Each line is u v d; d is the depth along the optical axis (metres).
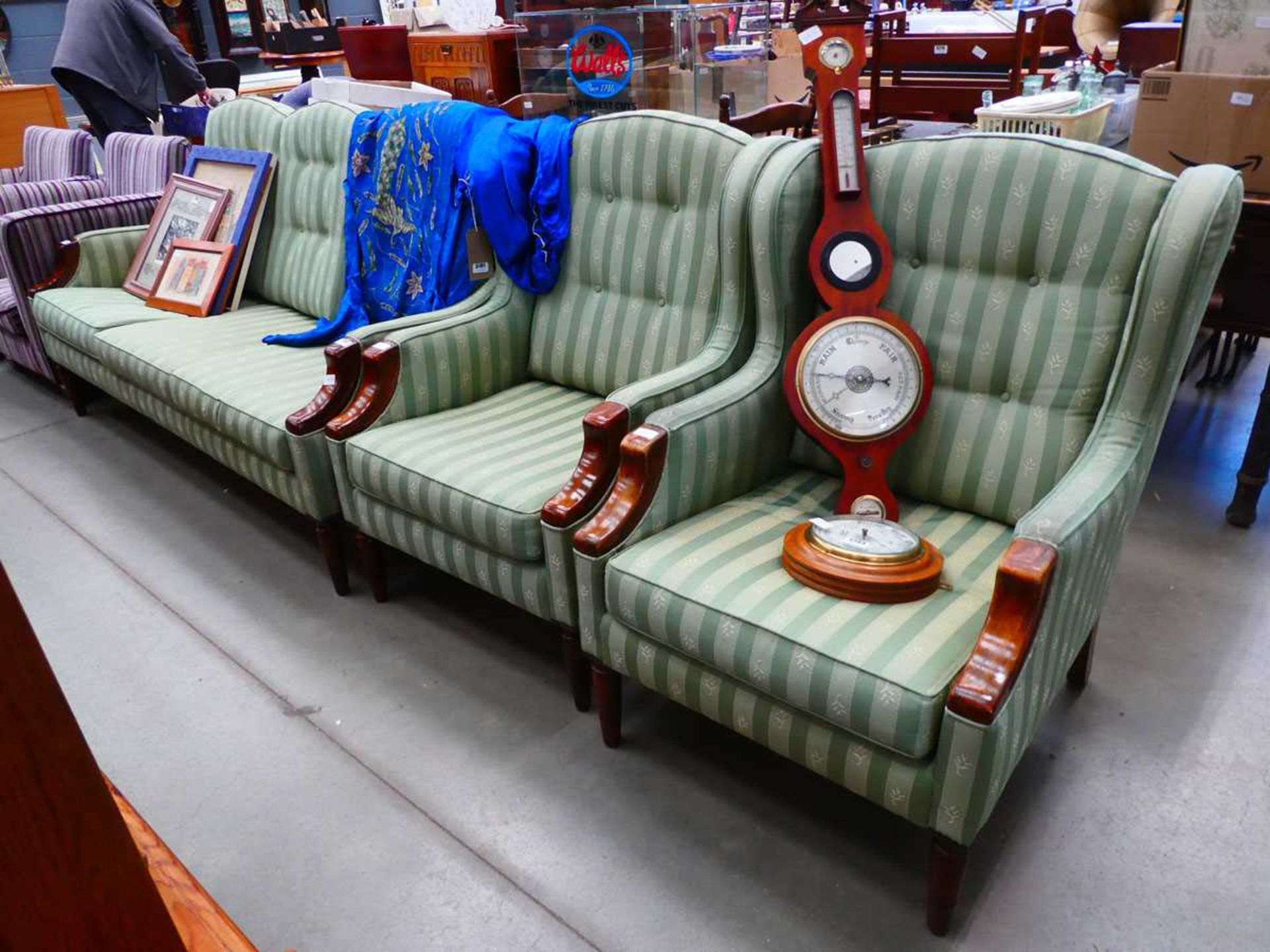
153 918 0.54
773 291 1.70
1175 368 1.41
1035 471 1.54
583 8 2.46
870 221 1.59
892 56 3.46
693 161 1.89
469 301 2.26
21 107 5.18
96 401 3.54
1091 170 1.45
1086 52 3.90
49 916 0.48
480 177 2.12
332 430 2.03
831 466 1.80
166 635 2.14
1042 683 1.30
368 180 2.51
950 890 1.29
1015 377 1.56
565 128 2.12
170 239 3.16
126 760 1.77
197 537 2.56
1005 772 1.24
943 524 1.61
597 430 1.61
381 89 2.88
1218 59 2.07
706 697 1.44
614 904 1.43
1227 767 1.61
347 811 1.64
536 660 2.01
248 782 1.71
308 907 1.46
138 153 3.62
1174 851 1.46
